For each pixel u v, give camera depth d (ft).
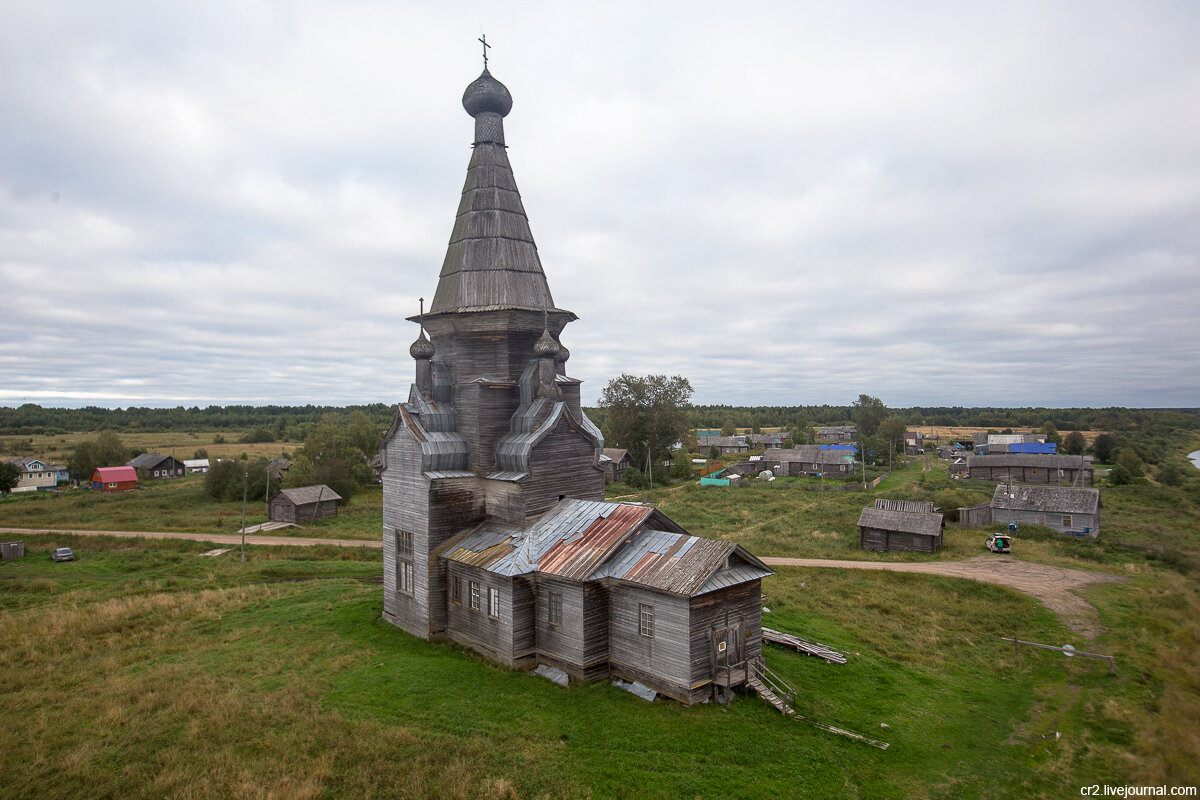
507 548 90.68
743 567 81.15
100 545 203.62
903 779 62.23
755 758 63.46
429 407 103.19
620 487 312.09
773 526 205.98
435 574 97.40
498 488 99.81
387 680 80.07
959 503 215.51
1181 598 117.39
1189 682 80.69
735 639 79.36
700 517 223.51
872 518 177.58
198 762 59.88
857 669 88.89
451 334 107.65
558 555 85.20
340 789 55.93
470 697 75.25
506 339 103.09
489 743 63.87
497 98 111.04
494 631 88.12
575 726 68.59
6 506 280.92
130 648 96.99
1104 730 72.59
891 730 71.56
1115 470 292.61
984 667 92.68
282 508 241.55
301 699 73.77
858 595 129.70
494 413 101.55
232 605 121.39
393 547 106.73
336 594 128.88
